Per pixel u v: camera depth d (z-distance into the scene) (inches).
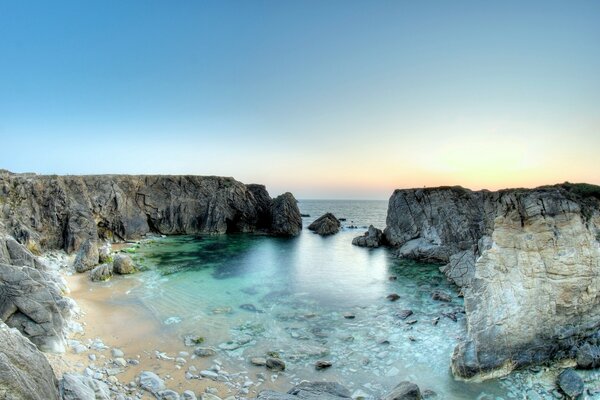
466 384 699.4
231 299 1185.4
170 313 1035.3
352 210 7642.7
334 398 592.1
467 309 770.2
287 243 2425.0
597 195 876.0
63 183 2033.7
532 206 754.2
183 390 657.0
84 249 1482.5
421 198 2058.3
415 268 1689.2
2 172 1968.5
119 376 682.2
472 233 1699.1
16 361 406.0
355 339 906.1
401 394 613.9
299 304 1157.7
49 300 739.4
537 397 651.5
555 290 733.3
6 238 908.6
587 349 721.0
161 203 2603.3
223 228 2746.1
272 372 743.7
